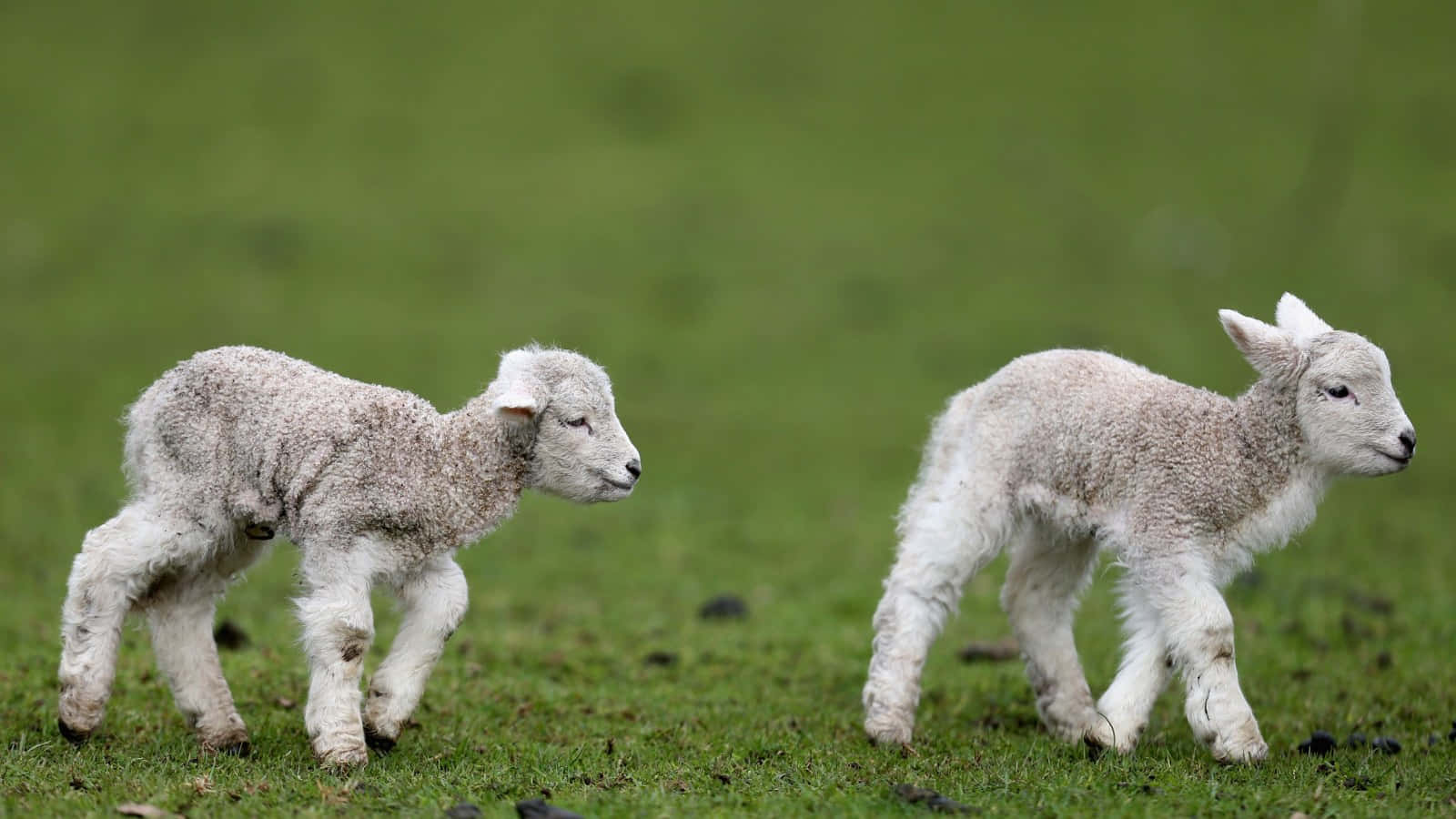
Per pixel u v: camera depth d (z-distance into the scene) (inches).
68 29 2507.4
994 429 507.5
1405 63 2442.2
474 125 2325.3
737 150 2290.8
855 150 2305.6
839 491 1219.2
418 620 463.5
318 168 2161.7
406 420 452.1
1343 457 474.9
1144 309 1796.3
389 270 1866.4
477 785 430.0
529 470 470.3
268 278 1819.6
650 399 1523.1
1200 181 2185.0
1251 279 1881.2
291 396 449.4
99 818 383.6
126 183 2063.2
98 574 448.1
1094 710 527.5
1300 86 2444.6
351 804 404.2
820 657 695.1
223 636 649.0
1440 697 583.5
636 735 520.1
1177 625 474.0
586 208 2084.2
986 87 2480.3
